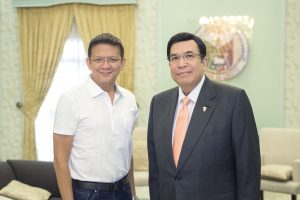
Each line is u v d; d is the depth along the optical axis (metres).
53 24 5.21
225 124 1.72
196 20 4.82
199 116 1.76
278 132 4.30
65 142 1.91
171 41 1.80
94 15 5.08
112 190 1.94
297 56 4.60
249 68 4.71
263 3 4.61
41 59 5.29
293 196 3.77
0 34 5.49
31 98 5.39
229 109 1.73
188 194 1.72
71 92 1.92
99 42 1.89
